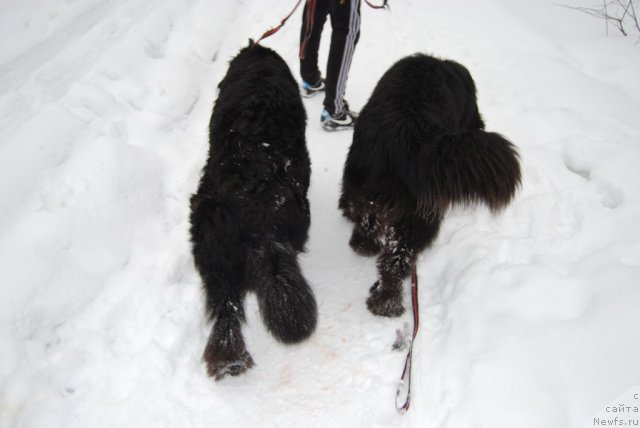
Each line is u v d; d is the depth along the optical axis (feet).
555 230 9.92
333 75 12.59
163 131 12.58
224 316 7.50
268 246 7.23
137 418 7.39
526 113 13.53
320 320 9.09
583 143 11.78
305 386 8.03
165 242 10.00
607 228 9.61
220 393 7.85
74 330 8.41
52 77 13.88
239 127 8.06
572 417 6.46
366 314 9.18
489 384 6.98
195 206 7.85
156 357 7.99
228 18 18.11
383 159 8.07
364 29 18.35
